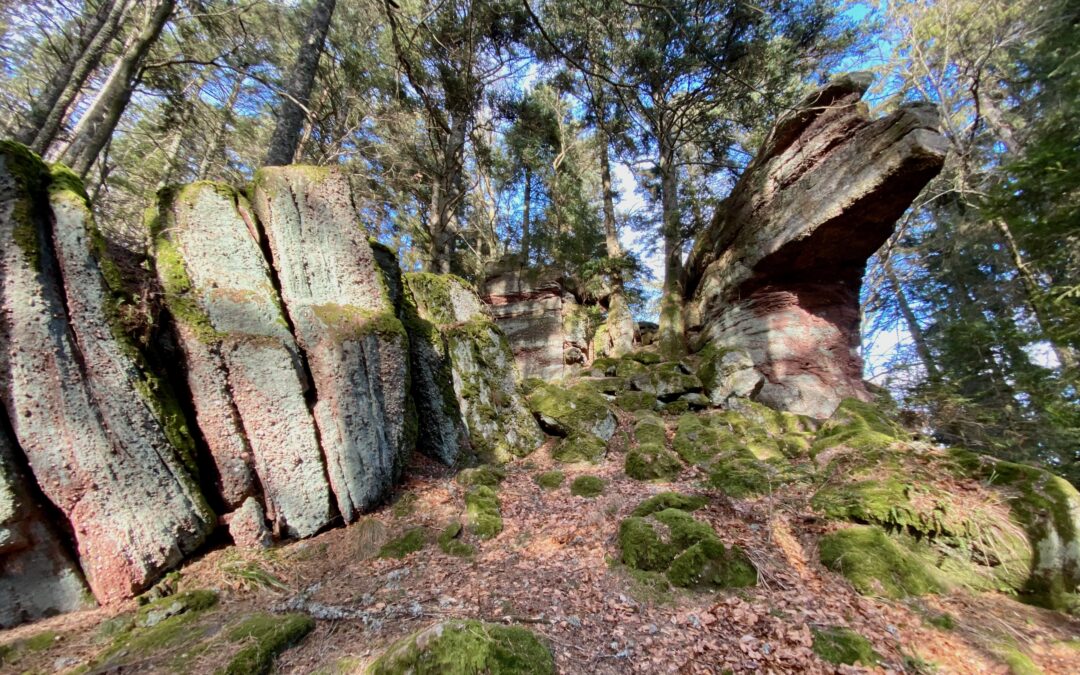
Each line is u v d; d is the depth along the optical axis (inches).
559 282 764.0
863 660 127.7
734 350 444.1
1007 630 143.7
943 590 162.6
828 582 168.9
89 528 153.0
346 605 154.3
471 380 327.6
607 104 613.0
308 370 217.6
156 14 336.2
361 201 609.6
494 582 174.1
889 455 225.9
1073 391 357.4
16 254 150.1
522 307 744.3
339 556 190.9
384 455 229.5
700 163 707.4
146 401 170.2
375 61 524.1
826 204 372.2
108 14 396.2
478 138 593.0
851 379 425.7
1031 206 313.7
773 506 222.5
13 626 140.8
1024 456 360.2
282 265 223.3
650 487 267.4
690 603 159.3
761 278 449.7
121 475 160.4
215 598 156.5
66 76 385.7
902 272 714.2
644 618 152.6
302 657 127.3
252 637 130.1
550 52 481.4
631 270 749.3
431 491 246.7
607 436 354.3
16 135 350.6
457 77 492.1
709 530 188.9
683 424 350.6
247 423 194.5
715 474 263.0
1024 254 427.2
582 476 280.7
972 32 528.7
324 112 555.8
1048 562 160.7
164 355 188.1
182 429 179.3
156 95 491.5
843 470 234.1
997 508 179.5
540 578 177.2
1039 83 478.0
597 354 672.4
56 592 148.4
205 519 178.2
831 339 432.8
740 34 532.4
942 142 307.4
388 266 289.9
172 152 647.1
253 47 492.7
